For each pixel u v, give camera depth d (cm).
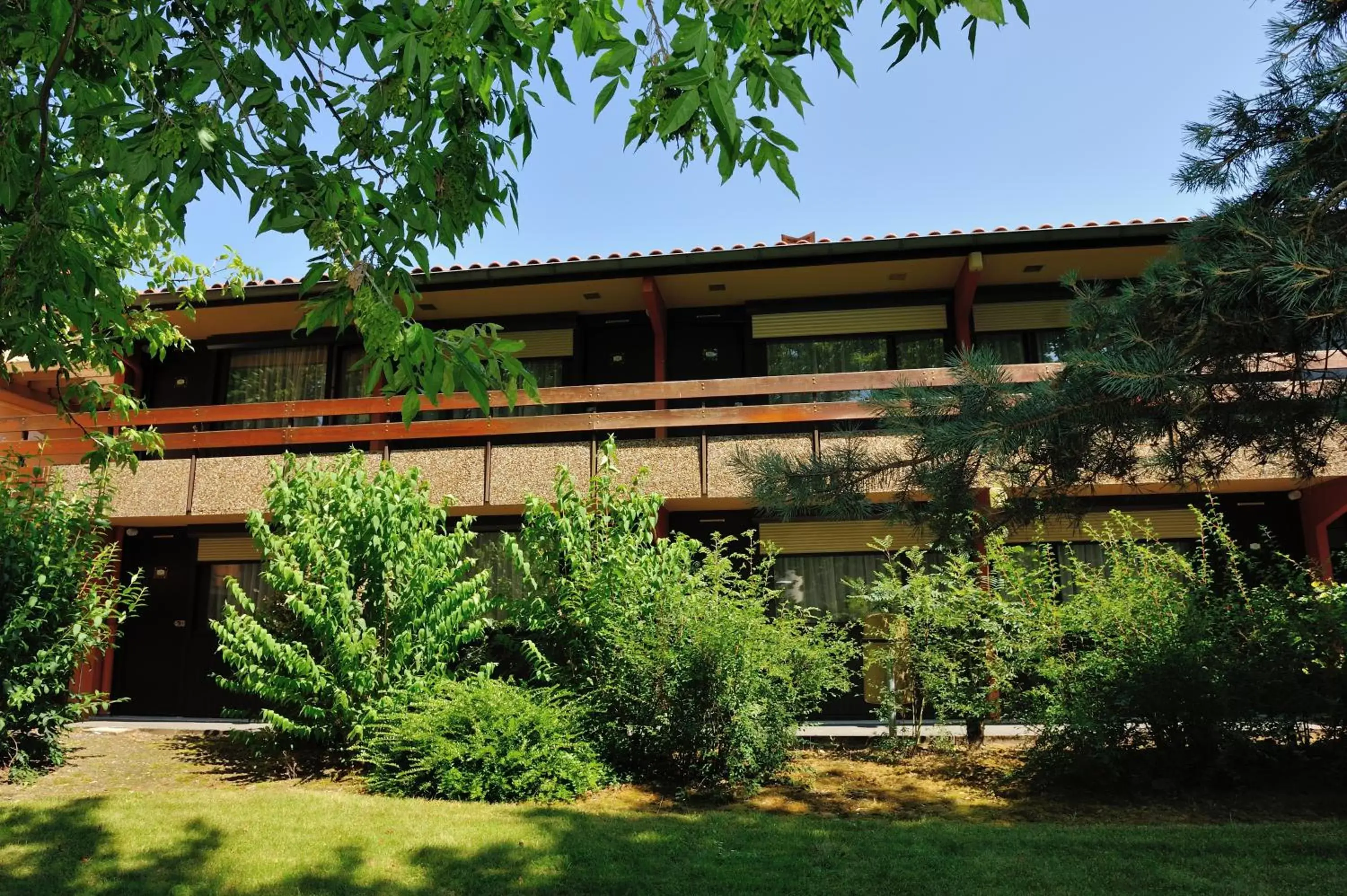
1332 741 782
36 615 909
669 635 845
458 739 800
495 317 1421
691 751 826
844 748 1016
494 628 968
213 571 1386
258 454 1398
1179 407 536
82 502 987
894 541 1277
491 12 331
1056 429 556
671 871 560
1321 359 552
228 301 1306
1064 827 667
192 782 849
